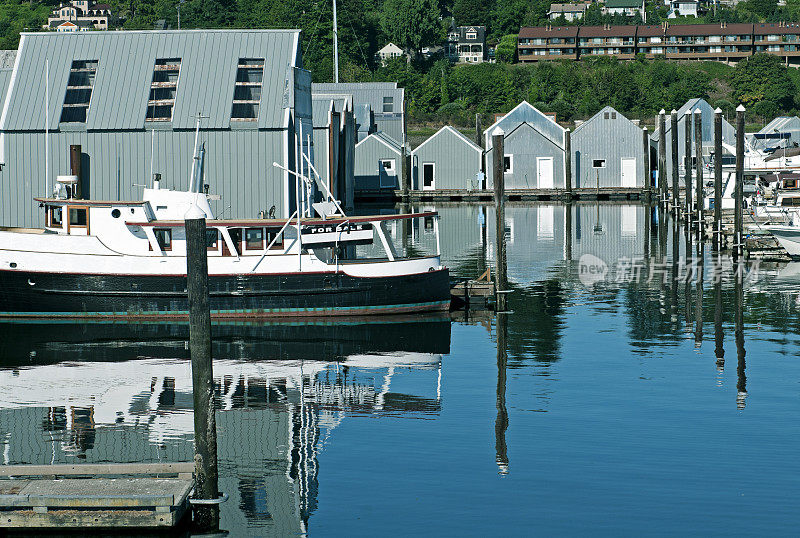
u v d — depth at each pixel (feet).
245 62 258.37
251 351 181.88
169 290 204.64
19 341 188.75
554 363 170.19
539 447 126.62
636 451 124.67
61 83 256.52
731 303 222.69
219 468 120.67
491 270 271.08
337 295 208.74
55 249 204.03
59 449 126.52
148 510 102.22
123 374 165.07
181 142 249.75
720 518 105.19
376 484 115.34
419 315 213.25
